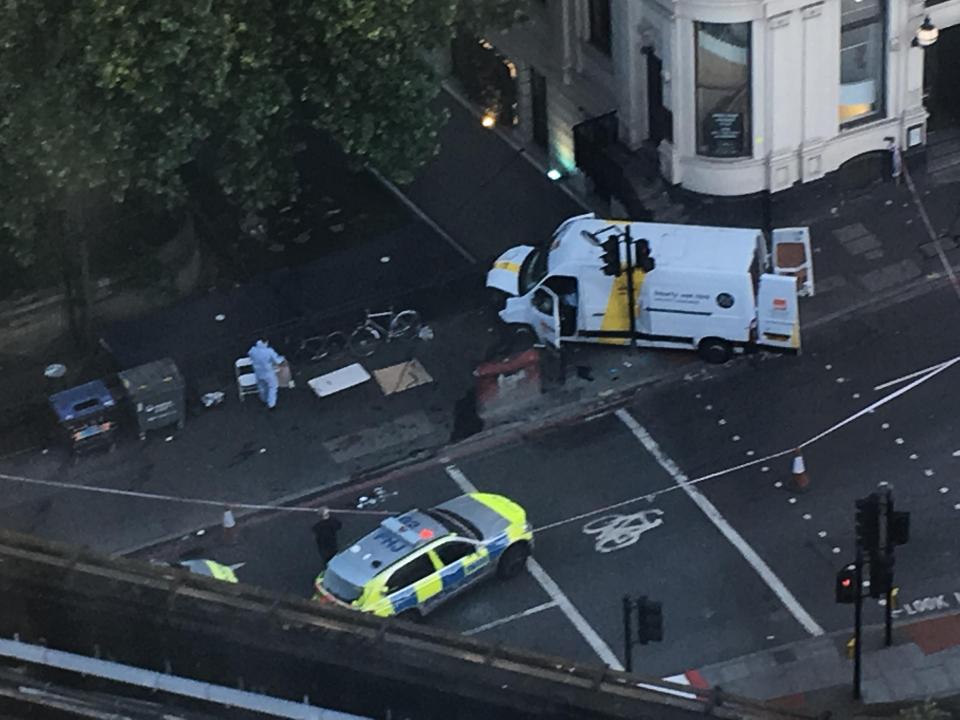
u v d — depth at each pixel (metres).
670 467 41.81
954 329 44.78
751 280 43.38
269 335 46.94
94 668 28.64
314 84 43.81
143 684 28.48
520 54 52.19
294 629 28.33
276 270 49.47
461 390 44.78
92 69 40.69
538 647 37.56
